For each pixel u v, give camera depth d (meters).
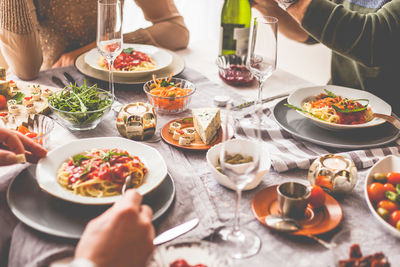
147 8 2.01
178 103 1.35
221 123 1.28
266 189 0.95
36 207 0.86
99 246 0.65
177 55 1.78
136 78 1.57
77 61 1.66
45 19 2.00
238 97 1.49
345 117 1.26
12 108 1.25
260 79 1.33
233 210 0.90
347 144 1.15
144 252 0.69
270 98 1.47
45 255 0.75
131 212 0.68
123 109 1.20
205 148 1.13
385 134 1.22
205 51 1.98
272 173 1.04
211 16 3.16
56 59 2.07
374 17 1.37
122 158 0.95
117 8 1.25
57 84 1.51
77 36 2.08
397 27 1.36
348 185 0.92
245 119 1.31
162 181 0.94
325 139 1.18
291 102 1.36
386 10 1.38
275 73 1.76
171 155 1.11
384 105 1.33
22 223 0.83
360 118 1.27
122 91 1.52
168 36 1.95
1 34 1.45
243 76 1.62
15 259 0.77
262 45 1.26
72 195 0.86
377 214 0.84
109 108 1.24
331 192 0.94
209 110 1.23
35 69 1.54
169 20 2.01
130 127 1.16
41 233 0.81
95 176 0.90
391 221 0.83
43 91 1.41
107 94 1.31
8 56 1.50
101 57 1.67
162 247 0.72
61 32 2.04
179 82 1.46
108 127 1.27
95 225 0.68
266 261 0.76
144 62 1.64
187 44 2.02
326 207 0.89
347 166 0.94
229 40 1.81
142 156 1.03
